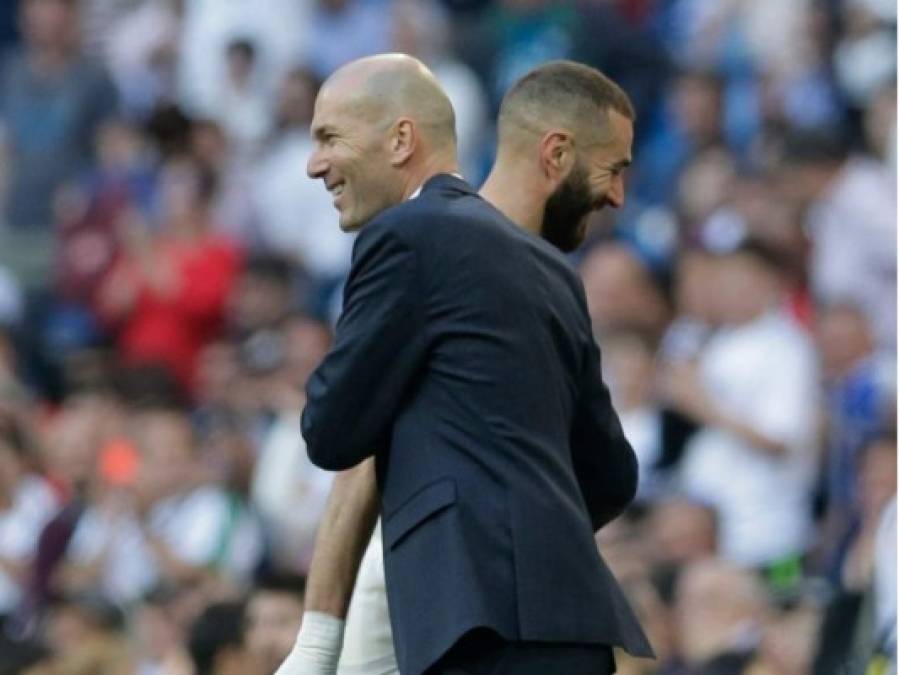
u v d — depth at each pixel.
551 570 19.44
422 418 19.77
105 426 44.94
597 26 57.66
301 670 20.95
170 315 53.38
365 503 20.89
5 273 58.00
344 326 19.91
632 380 43.09
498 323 19.77
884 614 29.92
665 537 37.78
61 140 60.62
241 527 42.38
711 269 42.97
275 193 55.78
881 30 55.00
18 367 53.34
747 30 56.53
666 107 56.09
